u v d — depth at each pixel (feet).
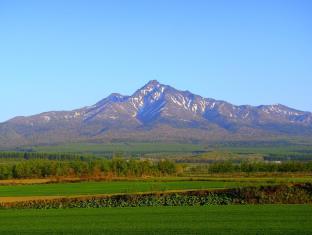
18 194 346.13
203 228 195.83
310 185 305.73
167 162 550.36
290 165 556.10
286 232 185.16
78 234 186.80
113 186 393.09
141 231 191.31
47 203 295.89
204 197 298.35
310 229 191.31
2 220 225.97
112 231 192.13
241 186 332.39
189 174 542.57
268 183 353.31
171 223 209.56
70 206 286.05
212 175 516.73
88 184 419.95
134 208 265.13
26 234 188.34
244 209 248.73
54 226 206.69
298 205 262.06
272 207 254.68
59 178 492.95
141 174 529.86
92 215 239.71
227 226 199.72
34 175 508.53
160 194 316.19
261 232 185.57
